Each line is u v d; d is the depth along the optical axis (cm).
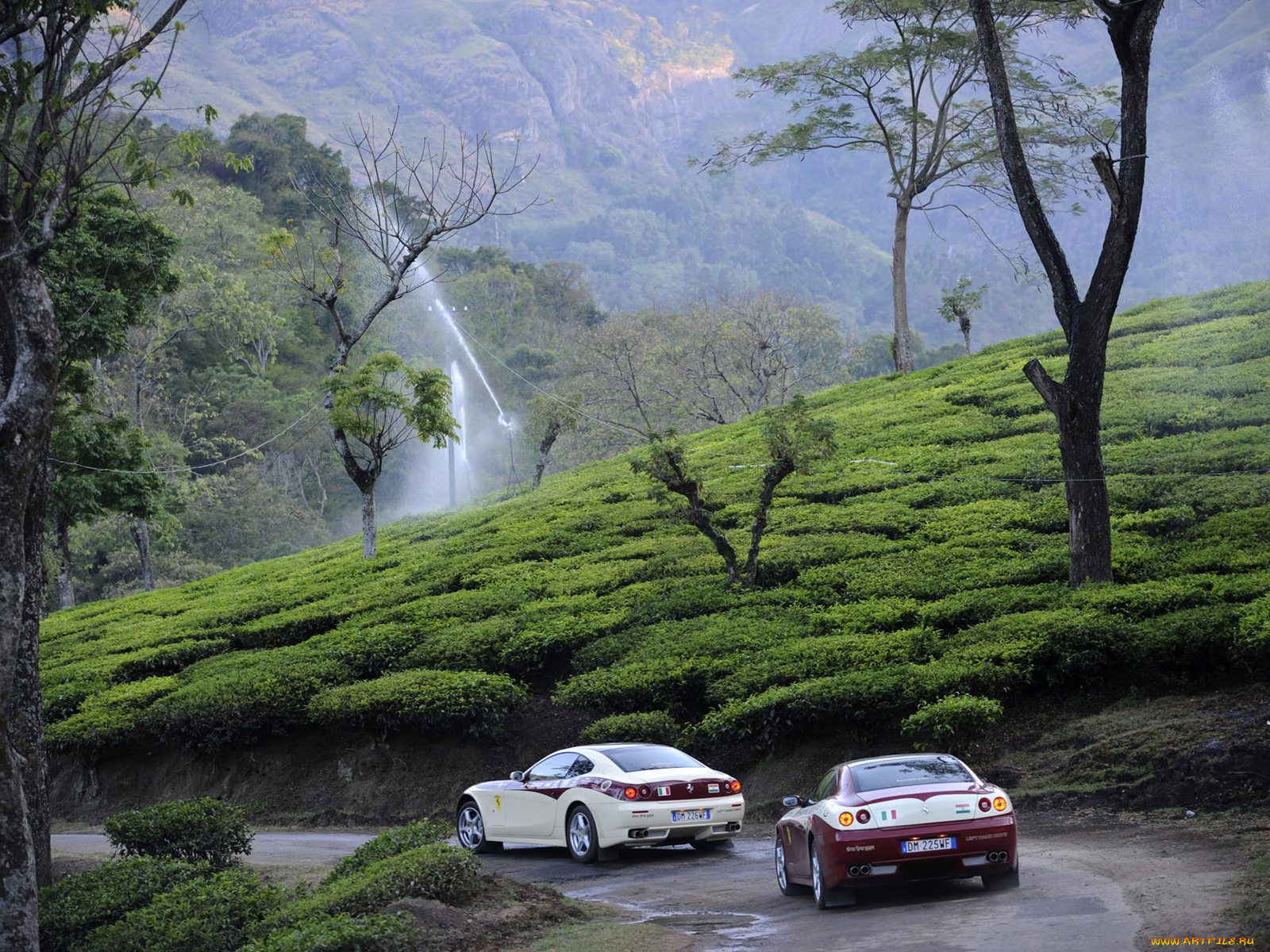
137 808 2716
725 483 3588
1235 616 1667
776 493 3334
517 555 3306
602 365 7644
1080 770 1552
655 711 2102
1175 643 1684
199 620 3609
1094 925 888
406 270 3547
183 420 7944
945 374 4534
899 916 1020
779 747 1959
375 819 2309
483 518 4219
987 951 842
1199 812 1336
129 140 1309
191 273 6462
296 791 2495
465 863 1148
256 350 9425
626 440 7581
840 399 4744
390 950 951
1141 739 1545
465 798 1716
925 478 3184
